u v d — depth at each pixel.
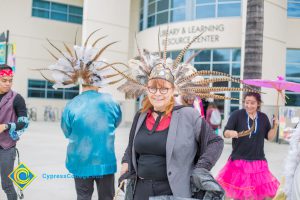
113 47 21.64
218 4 19.02
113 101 4.01
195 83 3.07
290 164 3.54
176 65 3.10
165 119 2.86
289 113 15.40
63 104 27.36
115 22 21.72
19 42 25.78
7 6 25.39
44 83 26.62
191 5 19.77
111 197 3.98
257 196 4.75
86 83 4.02
